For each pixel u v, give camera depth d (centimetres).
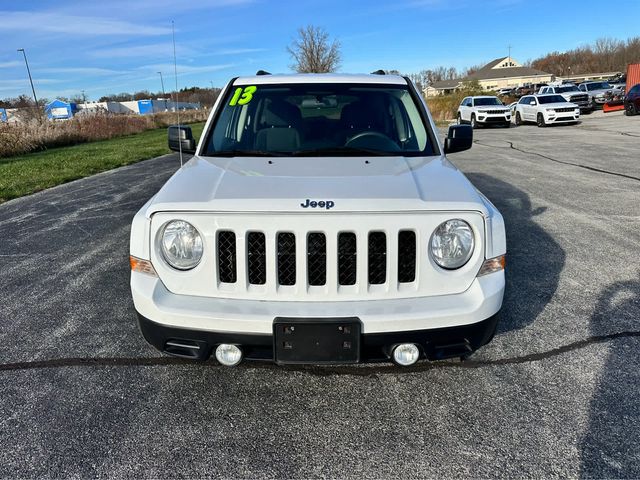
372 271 235
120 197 817
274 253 229
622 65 9725
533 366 294
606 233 554
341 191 239
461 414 253
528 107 2522
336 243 227
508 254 493
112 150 1662
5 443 232
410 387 277
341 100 362
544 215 641
